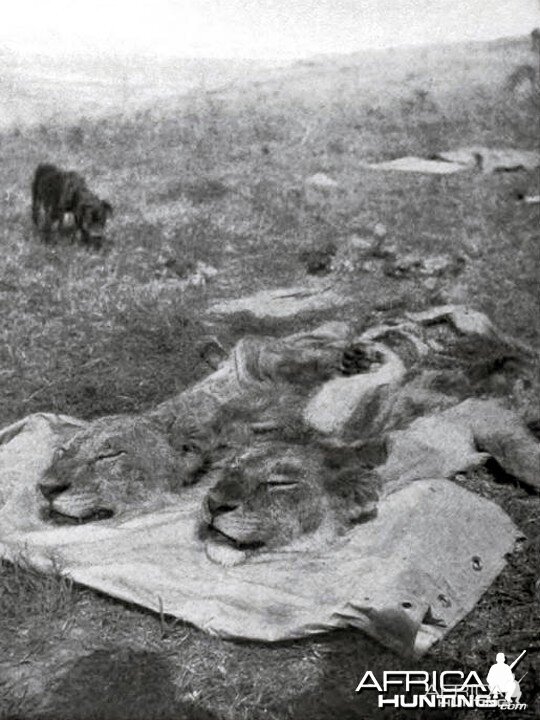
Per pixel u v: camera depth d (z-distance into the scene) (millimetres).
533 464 4152
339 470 3764
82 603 3285
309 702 2961
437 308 5164
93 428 3850
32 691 2916
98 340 5051
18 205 5602
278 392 4273
